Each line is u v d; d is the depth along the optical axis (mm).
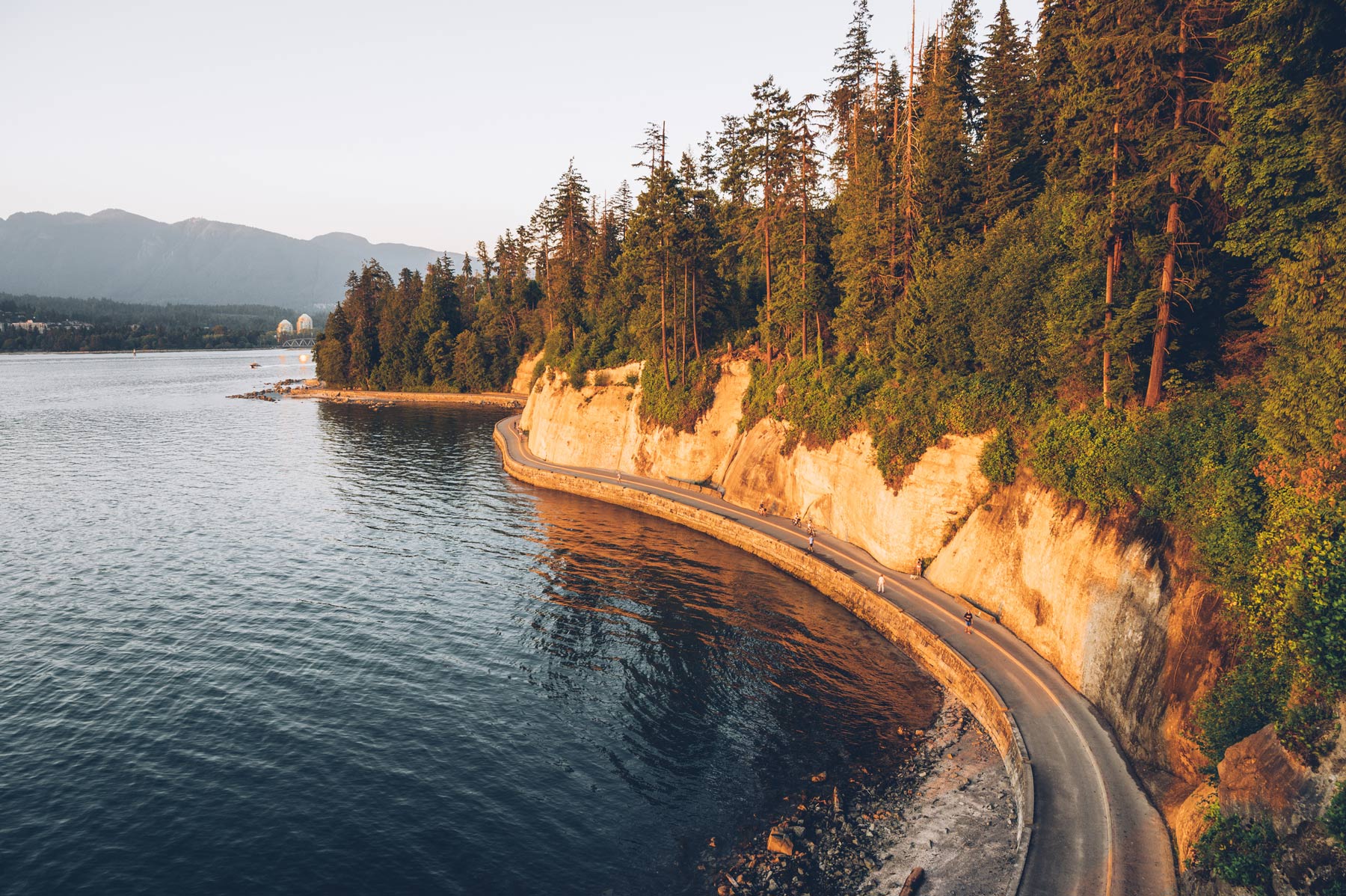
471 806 25875
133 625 40031
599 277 101688
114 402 152875
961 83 53312
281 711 31641
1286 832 16750
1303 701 18094
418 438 106750
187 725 30375
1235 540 22297
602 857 23625
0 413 132875
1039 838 21516
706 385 70500
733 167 86188
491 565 50531
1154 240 29016
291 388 177625
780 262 66312
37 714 30797
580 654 37250
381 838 24109
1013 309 38469
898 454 45375
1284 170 21953
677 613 42406
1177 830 20859
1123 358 33156
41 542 54312
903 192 49000
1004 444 38875
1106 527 30312
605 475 75188
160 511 64000
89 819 24516
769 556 51500
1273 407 22000
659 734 30484
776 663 36312
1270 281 23234
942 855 23031
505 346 160750
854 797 26531
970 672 31672
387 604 43594
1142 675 25641
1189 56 27422
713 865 23328
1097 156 30734
